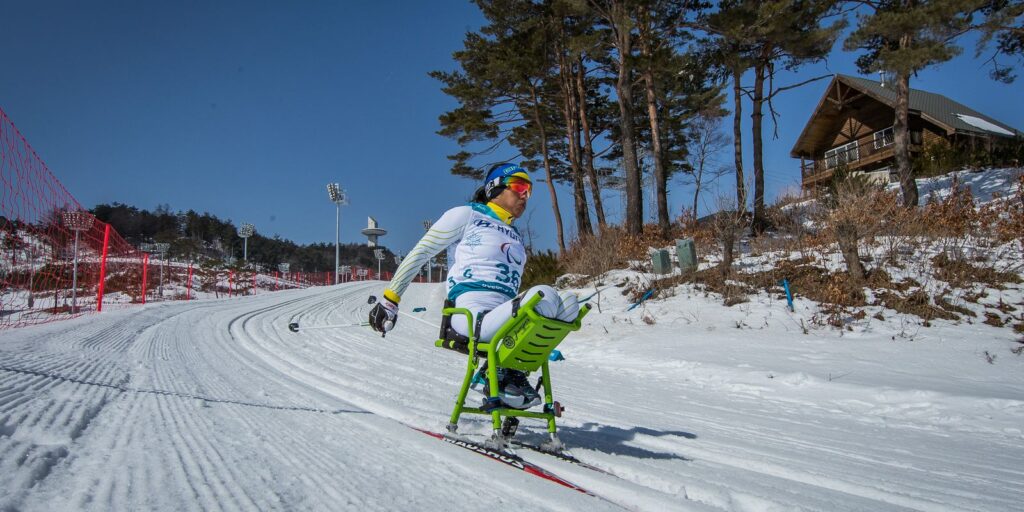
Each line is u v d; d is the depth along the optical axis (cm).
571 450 297
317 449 253
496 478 224
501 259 280
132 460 205
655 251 1330
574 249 1819
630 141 1762
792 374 663
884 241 1245
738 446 348
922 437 427
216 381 472
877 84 2898
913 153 2581
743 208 1326
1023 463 349
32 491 161
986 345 815
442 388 520
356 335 1070
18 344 546
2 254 1172
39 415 252
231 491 182
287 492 188
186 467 203
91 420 266
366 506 182
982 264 1102
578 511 193
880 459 341
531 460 263
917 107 2675
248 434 271
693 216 1889
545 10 2212
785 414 504
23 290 1197
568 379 667
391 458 248
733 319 1040
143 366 512
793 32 1712
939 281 1066
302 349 835
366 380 557
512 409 270
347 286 3131
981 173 1994
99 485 173
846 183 1408
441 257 3781
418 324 1338
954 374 678
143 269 1769
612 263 1570
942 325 927
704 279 1276
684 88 2350
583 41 1708
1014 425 465
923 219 1298
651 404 515
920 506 243
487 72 2289
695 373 727
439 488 209
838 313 999
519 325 248
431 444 273
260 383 489
